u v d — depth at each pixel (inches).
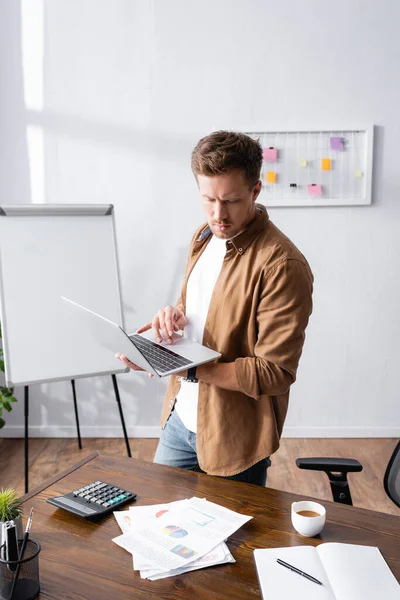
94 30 133.9
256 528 52.4
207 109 136.1
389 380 144.5
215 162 57.7
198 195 138.9
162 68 134.9
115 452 137.9
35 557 43.7
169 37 133.8
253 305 63.6
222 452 66.0
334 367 144.3
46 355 104.4
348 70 133.9
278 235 64.6
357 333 143.0
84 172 138.7
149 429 147.0
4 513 44.4
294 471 127.8
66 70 135.3
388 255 140.0
